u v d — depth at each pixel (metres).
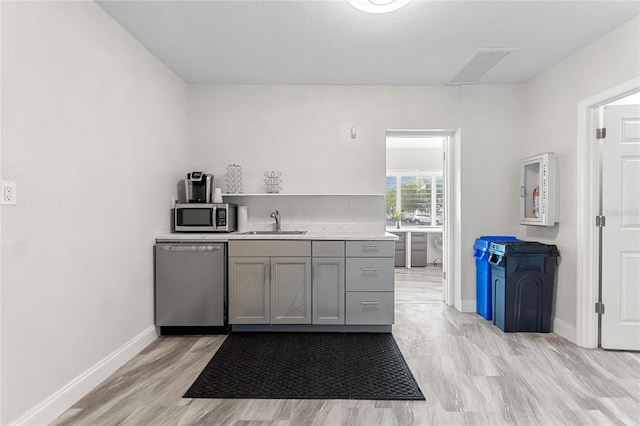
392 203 7.84
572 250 3.14
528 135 3.84
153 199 3.19
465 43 2.94
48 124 1.95
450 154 4.24
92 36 2.33
